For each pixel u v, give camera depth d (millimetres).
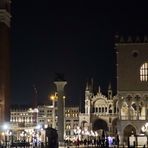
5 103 138250
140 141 110188
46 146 93188
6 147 106375
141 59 160125
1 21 137500
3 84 136750
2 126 133875
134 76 160375
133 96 160125
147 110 160000
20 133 175000
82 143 162000
